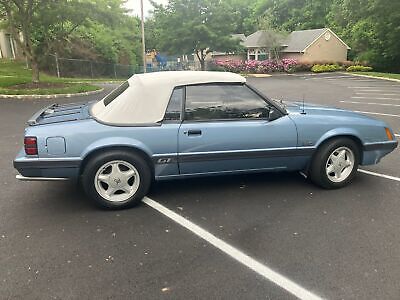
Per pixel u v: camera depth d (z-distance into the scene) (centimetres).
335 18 4762
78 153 397
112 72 3500
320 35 4375
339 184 475
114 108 414
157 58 5747
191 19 3841
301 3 6225
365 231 365
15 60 2947
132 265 311
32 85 1694
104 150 404
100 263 314
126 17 1906
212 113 429
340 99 1511
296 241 348
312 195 455
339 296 273
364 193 461
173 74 438
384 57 3853
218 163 436
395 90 1867
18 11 1719
